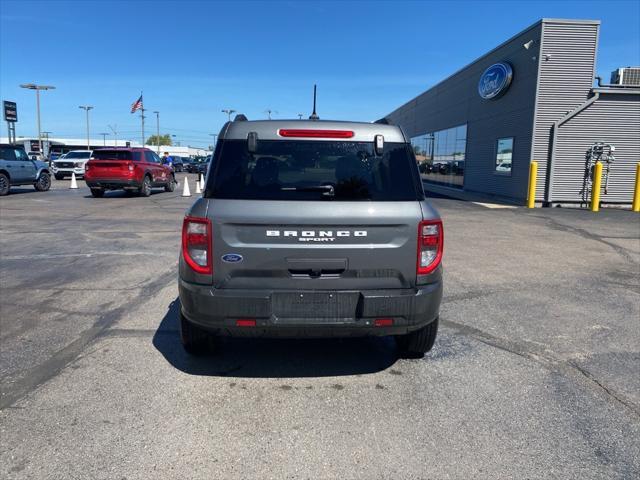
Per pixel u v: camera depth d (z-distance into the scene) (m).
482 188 21.92
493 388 4.02
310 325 3.75
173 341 4.91
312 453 3.12
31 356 4.52
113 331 5.16
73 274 7.48
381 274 3.80
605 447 3.22
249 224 3.69
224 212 3.71
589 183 17.52
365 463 3.03
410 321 3.84
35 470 2.92
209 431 3.35
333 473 2.93
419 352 4.55
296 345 4.92
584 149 17.36
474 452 3.15
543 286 7.16
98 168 19.53
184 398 3.79
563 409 3.70
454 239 10.86
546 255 9.34
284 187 3.81
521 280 7.47
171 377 4.14
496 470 2.97
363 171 3.91
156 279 7.21
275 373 4.26
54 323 5.38
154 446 3.17
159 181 22.50
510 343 5.00
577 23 16.61
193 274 3.77
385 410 3.66
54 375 4.14
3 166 19.89
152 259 8.52
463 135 24.48
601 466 3.03
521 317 5.79
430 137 31.05
